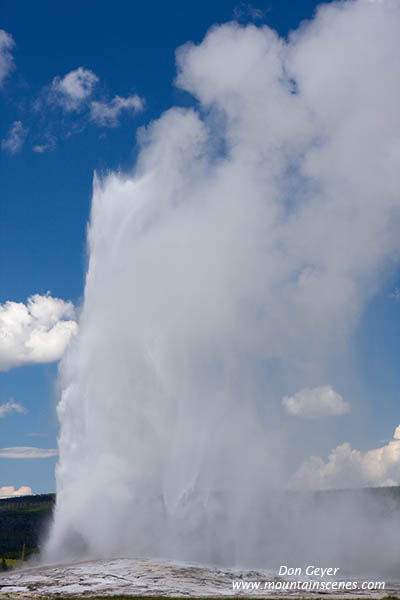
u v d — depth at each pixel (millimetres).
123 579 61406
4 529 153750
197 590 57000
